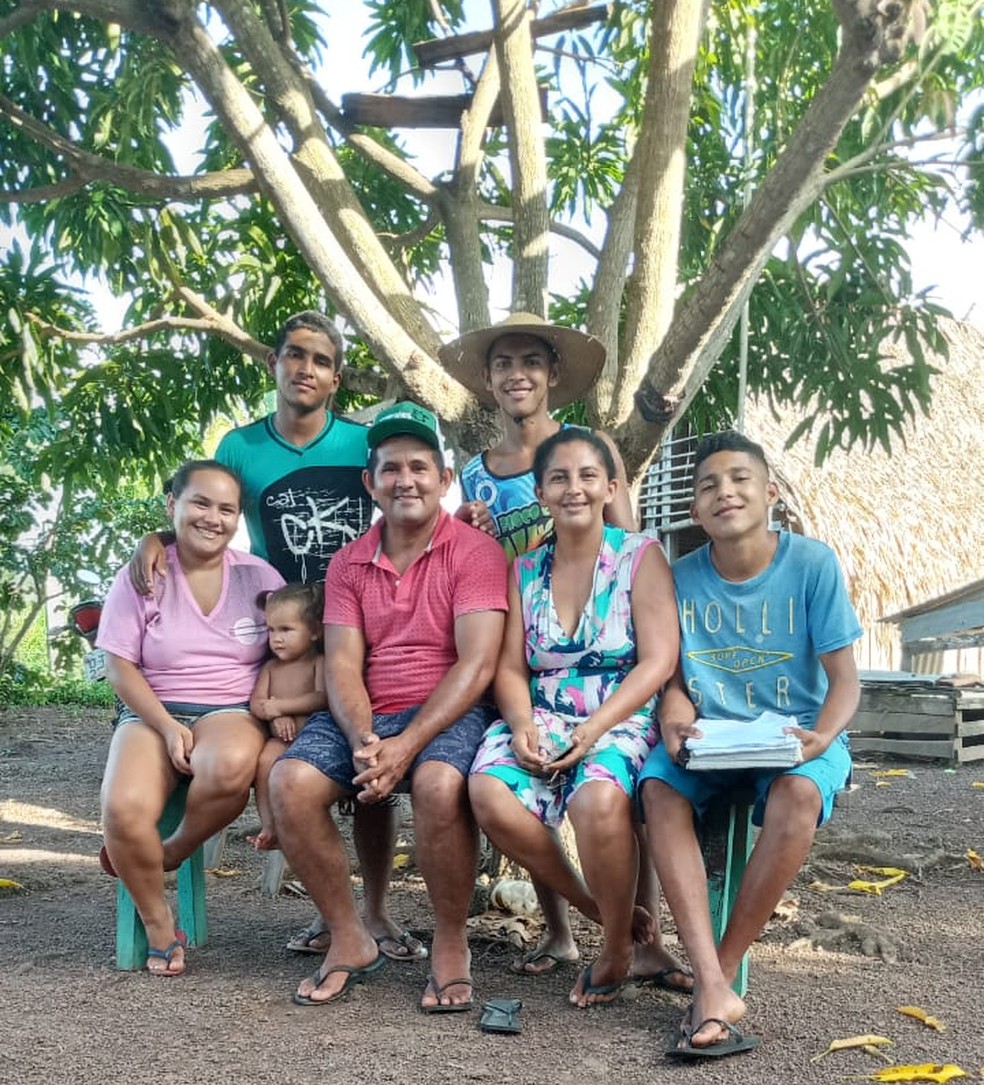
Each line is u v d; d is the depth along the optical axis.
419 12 6.64
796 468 11.58
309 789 3.24
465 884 3.22
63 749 9.33
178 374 7.12
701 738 3.06
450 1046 2.87
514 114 4.79
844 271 5.92
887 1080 2.60
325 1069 2.71
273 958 3.67
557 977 3.48
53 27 6.13
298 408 3.95
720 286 3.79
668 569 3.46
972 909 4.25
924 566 11.66
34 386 6.17
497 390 3.81
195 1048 2.84
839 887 4.56
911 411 6.08
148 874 3.46
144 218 6.50
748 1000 3.21
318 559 4.00
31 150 6.43
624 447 4.38
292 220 4.35
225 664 3.72
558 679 3.43
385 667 3.52
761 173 6.20
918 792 7.06
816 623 3.25
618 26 6.15
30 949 3.76
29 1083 2.62
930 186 6.08
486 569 3.47
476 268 5.42
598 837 3.08
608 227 5.06
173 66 5.84
